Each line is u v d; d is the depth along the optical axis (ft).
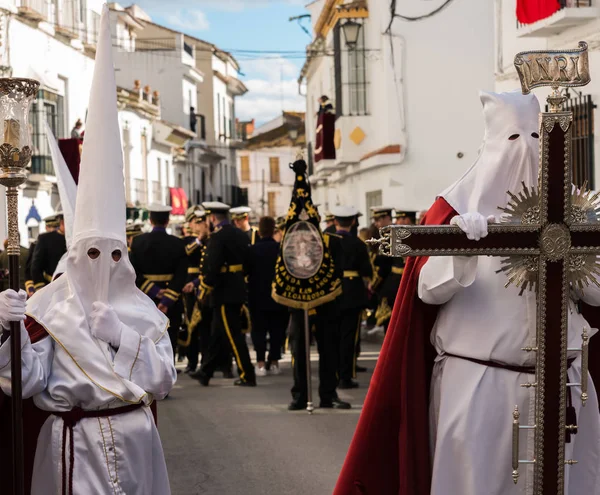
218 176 237.86
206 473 29.43
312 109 148.87
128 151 148.87
